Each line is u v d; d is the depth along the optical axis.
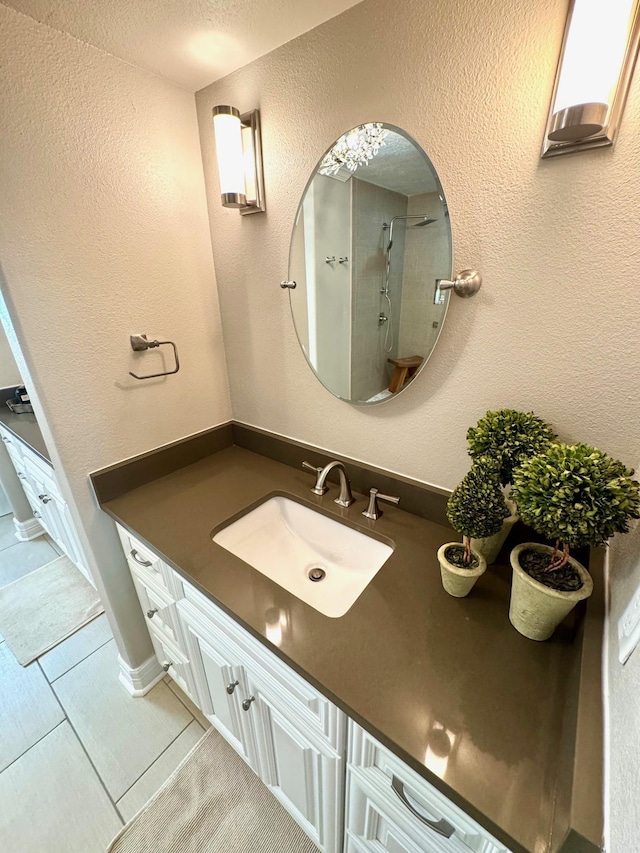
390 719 0.55
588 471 0.51
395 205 0.82
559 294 0.69
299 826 1.06
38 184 0.85
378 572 0.83
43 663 1.55
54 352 0.97
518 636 0.67
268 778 1.04
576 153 0.60
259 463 1.37
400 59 0.73
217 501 1.13
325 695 0.61
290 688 0.74
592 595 0.65
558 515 0.50
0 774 1.19
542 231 0.67
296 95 0.89
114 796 1.14
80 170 0.91
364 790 0.69
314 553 1.11
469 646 0.66
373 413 1.05
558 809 0.43
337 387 1.09
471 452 0.75
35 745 1.27
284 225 1.04
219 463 1.37
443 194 0.75
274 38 0.85
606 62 0.51
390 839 0.70
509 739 0.53
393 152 0.79
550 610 0.60
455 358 0.85
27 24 0.76
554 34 0.57
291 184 0.98
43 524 2.17
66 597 1.88
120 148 0.97
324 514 1.07
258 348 1.28
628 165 0.57
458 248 0.77
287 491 1.16
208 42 0.86
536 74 0.60
